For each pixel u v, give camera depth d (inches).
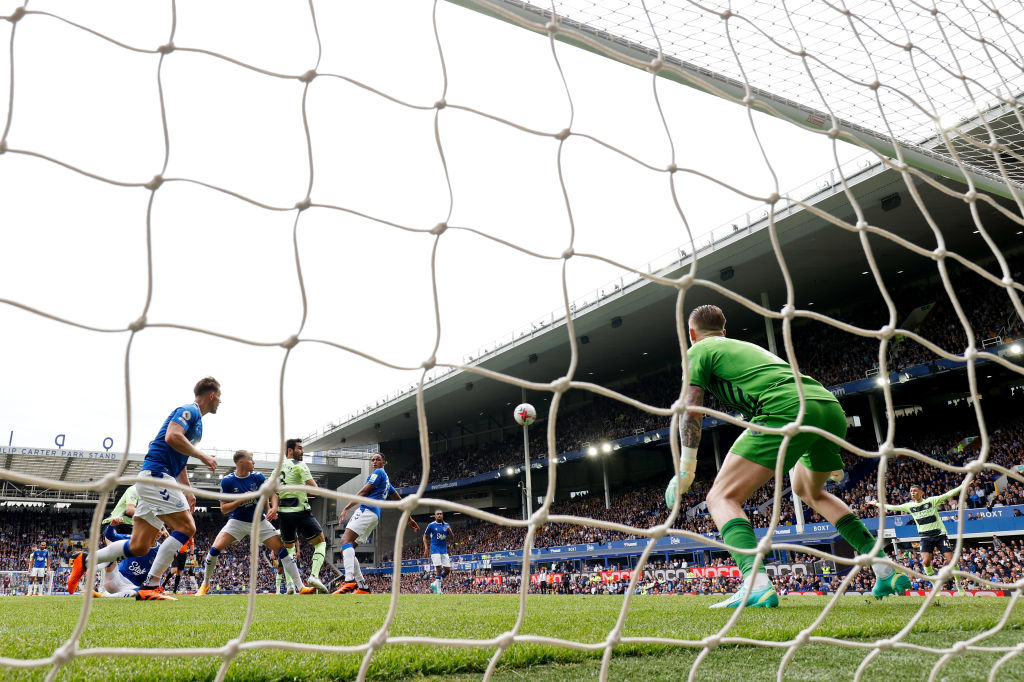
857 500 989.2
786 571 840.3
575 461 1603.1
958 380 1074.1
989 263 992.2
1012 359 945.5
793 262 984.3
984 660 75.0
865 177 752.3
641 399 1466.5
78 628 41.7
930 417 1176.8
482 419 1835.6
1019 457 937.5
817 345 1205.1
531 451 1562.5
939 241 88.4
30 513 1565.0
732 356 138.8
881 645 61.4
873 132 159.3
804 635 60.4
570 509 1535.4
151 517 213.0
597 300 1141.1
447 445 1915.6
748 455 135.9
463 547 1606.8
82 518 1611.7
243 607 184.5
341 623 116.3
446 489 1796.3
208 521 1670.8
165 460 216.1
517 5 118.1
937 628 97.9
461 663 72.7
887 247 944.3
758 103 88.0
